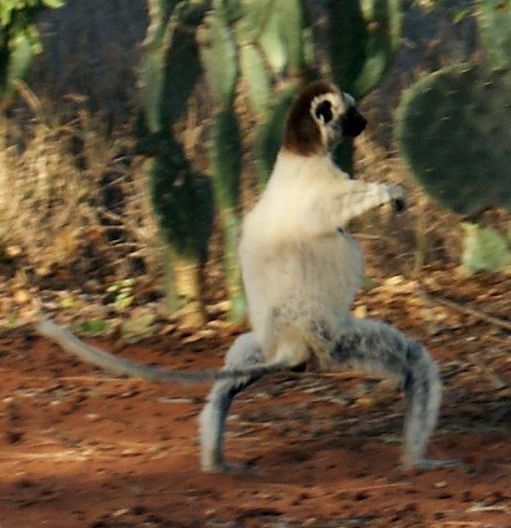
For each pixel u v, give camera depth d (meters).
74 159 17.77
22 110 18.02
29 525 8.92
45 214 17.67
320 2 17.06
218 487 9.69
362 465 10.18
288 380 12.93
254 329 9.87
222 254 16.62
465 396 12.16
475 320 14.88
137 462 10.42
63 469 10.29
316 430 11.27
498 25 13.20
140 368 8.52
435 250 17.00
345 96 9.62
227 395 10.03
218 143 14.32
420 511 8.99
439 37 17.58
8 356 14.05
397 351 9.69
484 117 13.51
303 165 9.55
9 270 17.41
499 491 9.36
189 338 14.77
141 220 17.27
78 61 18.17
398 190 9.33
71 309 16.28
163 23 14.27
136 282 16.91
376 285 16.42
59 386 12.84
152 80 14.41
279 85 15.58
